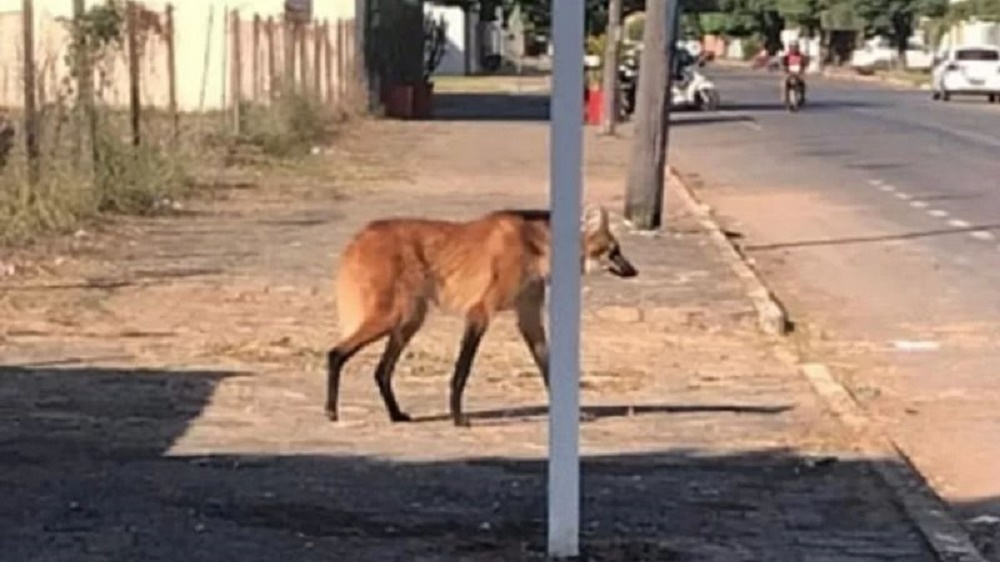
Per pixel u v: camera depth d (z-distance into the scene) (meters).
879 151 38.09
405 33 53.72
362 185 28.39
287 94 36.72
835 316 16.56
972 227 23.48
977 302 17.38
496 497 9.28
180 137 28.62
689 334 15.13
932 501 9.48
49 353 13.61
